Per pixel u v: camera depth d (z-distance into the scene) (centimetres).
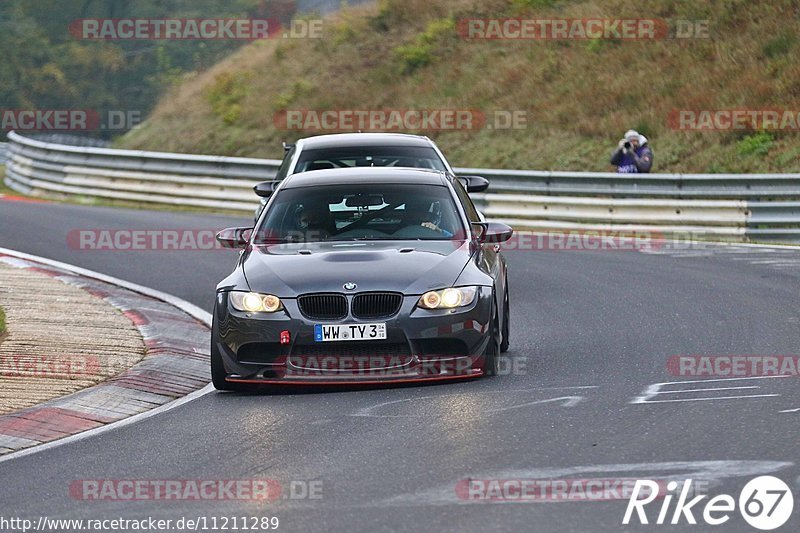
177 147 12056
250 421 2669
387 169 3681
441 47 11975
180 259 5894
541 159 9500
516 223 7450
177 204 8781
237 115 12144
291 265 3094
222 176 8638
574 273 5281
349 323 2927
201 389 3169
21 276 5022
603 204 7156
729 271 5191
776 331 3678
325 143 4959
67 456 2412
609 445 2288
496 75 11100
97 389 3044
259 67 13188
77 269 5538
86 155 9444
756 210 6706
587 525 1788
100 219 7569
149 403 2994
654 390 2833
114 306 4350
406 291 2959
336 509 1922
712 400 2691
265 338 2955
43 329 3800
